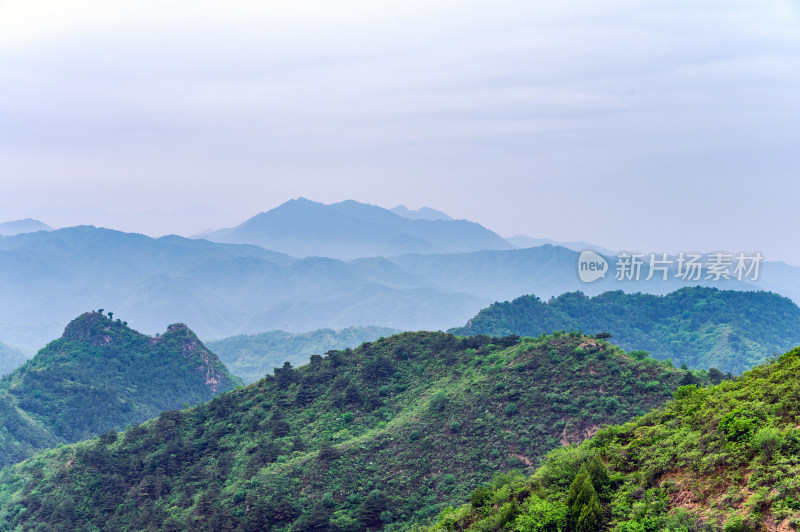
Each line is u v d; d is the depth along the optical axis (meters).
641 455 55.19
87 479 139.38
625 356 120.31
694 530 43.84
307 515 98.44
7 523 132.38
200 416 153.88
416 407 128.75
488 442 107.00
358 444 115.69
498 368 128.12
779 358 60.06
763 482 43.75
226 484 118.69
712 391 60.34
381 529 94.56
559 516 53.72
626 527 47.94
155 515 117.19
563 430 104.38
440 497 98.06
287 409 143.75
